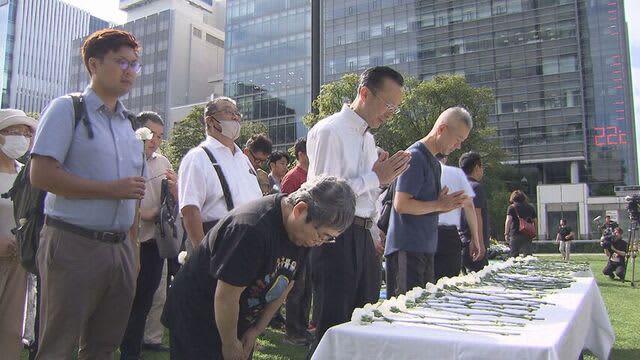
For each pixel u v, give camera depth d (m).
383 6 55.00
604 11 53.25
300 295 4.91
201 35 82.75
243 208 2.08
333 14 57.75
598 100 52.97
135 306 4.05
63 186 2.44
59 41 96.62
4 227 3.47
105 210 2.57
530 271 3.96
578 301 2.66
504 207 31.73
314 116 35.84
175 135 41.16
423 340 1.85
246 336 2.29
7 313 3.35
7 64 87.88
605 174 52.06
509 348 1.74
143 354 4.54
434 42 52.47
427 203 3.38
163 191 4.17
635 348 4.82
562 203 42.72
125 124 2.88
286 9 60.56
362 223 2.96
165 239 4.07
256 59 62.16
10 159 3.69
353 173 3.09
